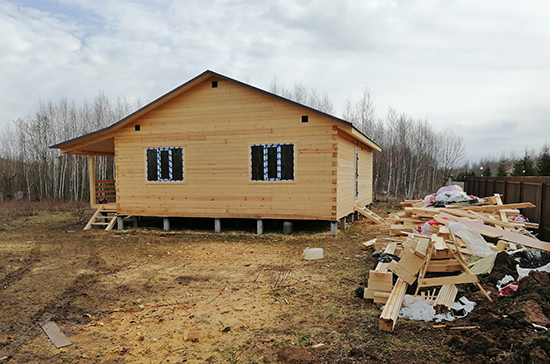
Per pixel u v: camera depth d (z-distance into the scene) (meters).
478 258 5.95
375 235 11.45
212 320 4.90
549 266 5.10
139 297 6.00
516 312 3.89
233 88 11.86
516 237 6.52
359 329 4.33
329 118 10.91
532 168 25.83
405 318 4.53
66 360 3.92
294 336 4.26
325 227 13.02
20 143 31.19
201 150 12.26
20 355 4.07
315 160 11.20
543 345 3.18
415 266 5.09
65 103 33.06
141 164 12.97
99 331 4.68
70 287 6.67
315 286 6.27
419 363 3.46
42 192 29.64
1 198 27.16
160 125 12.68
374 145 16.61
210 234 12.01
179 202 12.57
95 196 14.90
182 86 11.94
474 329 3.96
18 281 7.11
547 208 8.23
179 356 3.91
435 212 8.30
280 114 11.45
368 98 33.28
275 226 12.68
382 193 31.50
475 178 18.50
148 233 12.51
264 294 5.93
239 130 11.87
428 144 36.78
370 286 5.42
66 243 11.12
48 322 5.02
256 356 3.82
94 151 15.08
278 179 11.55
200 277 7.10
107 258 9.00
